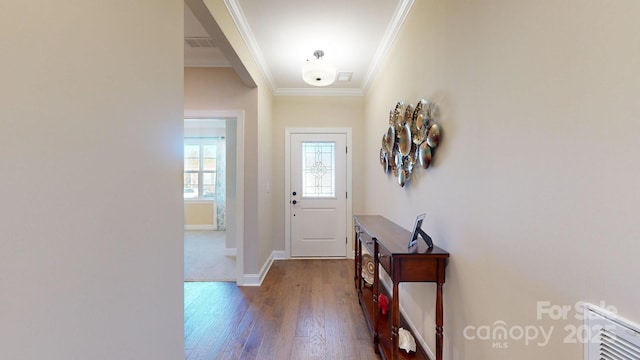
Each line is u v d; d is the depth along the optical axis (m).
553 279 0.95
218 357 2.03
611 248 0.77
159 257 1.19
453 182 1.61
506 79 1.17
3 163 0.61
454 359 1.59
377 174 3.57
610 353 0.77
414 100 2.23
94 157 0.84
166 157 1.24
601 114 0.79
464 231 1.49
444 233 1.72
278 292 3.18
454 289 1.59
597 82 0.80
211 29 2.11
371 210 3.90
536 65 1.01
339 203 4.52
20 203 0.64
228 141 4.82
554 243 0.94
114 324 0.93
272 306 2.83
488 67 1.29
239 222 3.42
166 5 1.24
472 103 1.42
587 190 0.83
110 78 0.91
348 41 2.94
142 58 1.07
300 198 4.51
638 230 0.71
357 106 4.51
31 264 0.67
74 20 0.77
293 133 4.50
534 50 1.02
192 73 3.43
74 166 0.78
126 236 0.98
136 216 1.04
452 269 1.62
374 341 2.10
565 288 0.90
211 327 2.43
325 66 2.97
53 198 0.72
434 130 1.80
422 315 2.05
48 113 0.70
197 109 3.41
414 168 2.23
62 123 0.74
